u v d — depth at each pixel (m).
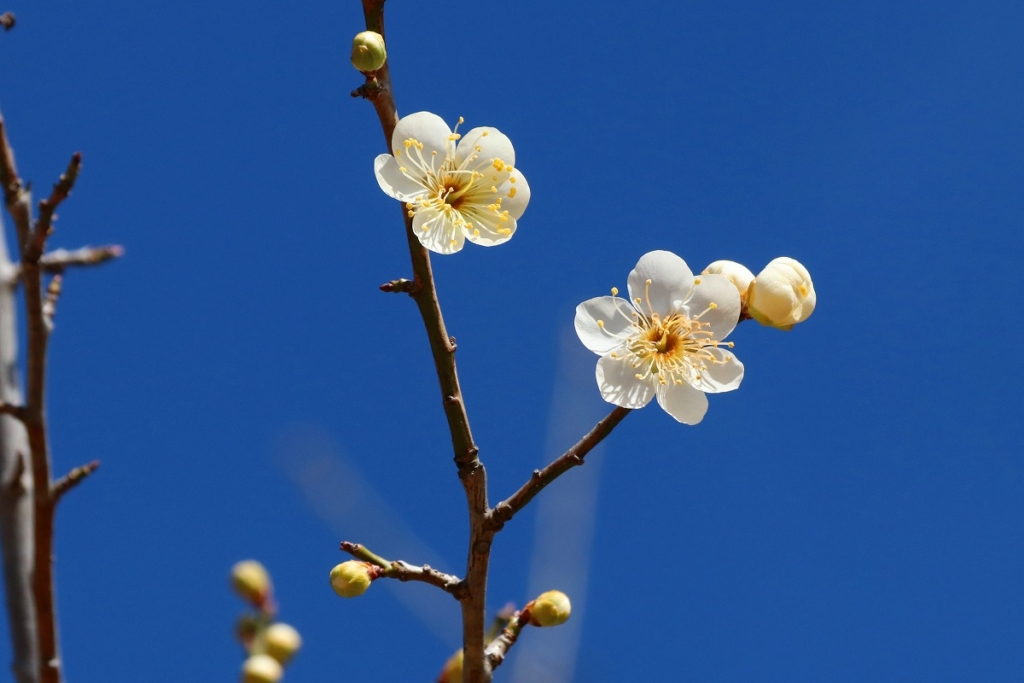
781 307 0.74
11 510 0.77
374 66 0.73
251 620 0.79
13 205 0.74
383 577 0.73
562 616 0.74
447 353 0.73
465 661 0.73
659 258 0.74
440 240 0.74
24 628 0.76
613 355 0.74
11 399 0.78
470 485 0.73
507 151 0.75
